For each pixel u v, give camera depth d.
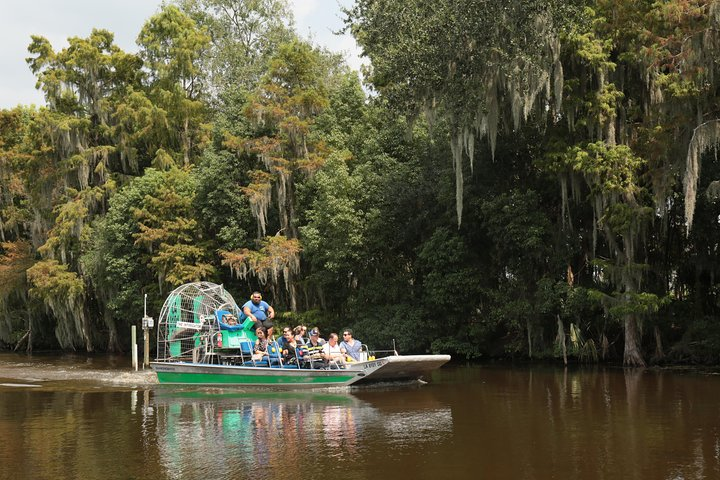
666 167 26.80
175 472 11.76
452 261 33.31
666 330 30.80
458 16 27.98
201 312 26.81
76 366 34.38
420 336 34.72
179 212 40.91
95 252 43.19
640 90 29.69
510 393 21.03
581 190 32.16
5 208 52.38
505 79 28.73
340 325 37.22
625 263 28.72
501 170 34.38
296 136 38.28
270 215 39.94
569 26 27.97
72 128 46.69
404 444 13.76
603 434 14.48
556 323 32.56
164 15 48.06
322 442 14.03
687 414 16.69
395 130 38.09
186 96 48.34
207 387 24.11
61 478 11.48
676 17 24.08
